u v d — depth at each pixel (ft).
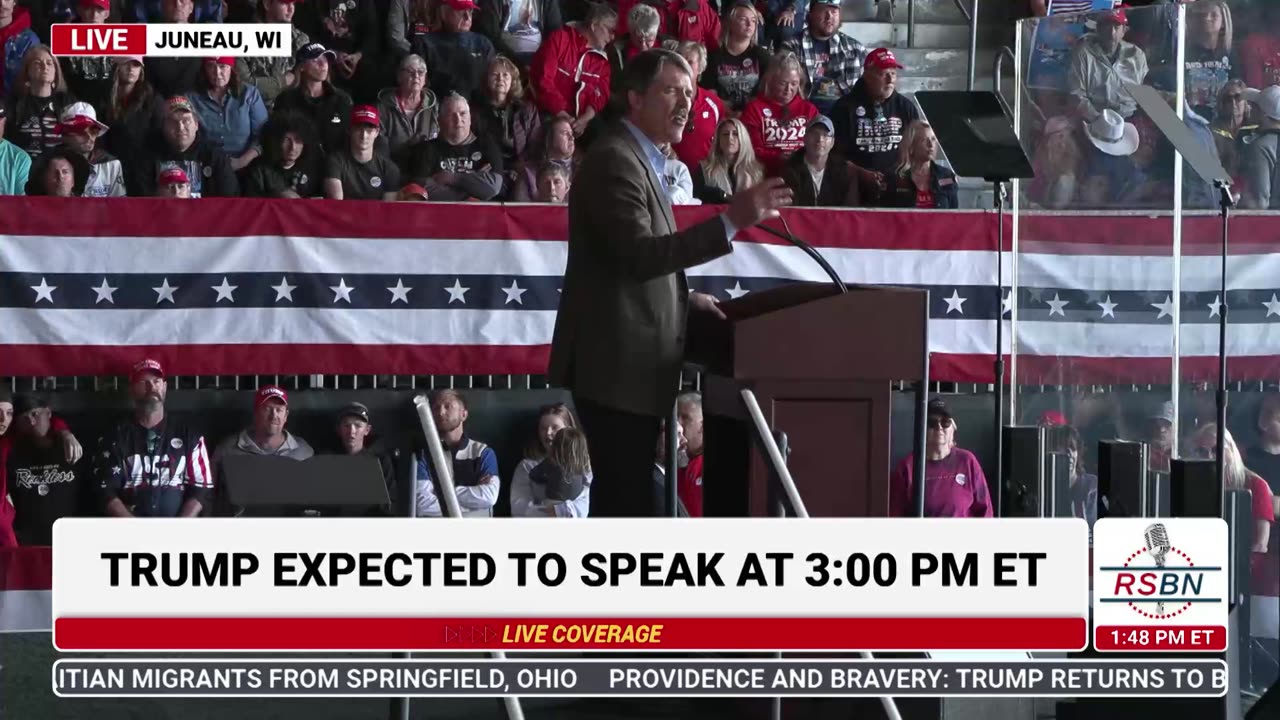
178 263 87.76
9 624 81.71
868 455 49.75
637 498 51.57
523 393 93.09
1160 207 57.36
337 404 91.15
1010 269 94.12
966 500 90.68
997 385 61.11
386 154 107.55
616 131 51.72
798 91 113.70
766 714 49.93
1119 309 59.47
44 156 99.91
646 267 49.03
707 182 108.17
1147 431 58.13
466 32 118.42
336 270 89.15
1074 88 61.67
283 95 106.32
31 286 86.33
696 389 89.51
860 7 141.69
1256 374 55.93
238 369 88.53
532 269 90.74
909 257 93.56
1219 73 56.13
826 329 49.29
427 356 90.12
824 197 109.50
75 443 87.20
